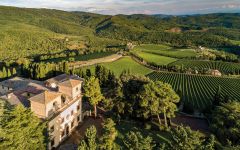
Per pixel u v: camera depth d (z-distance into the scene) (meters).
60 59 185.88
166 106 62.09
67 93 61.12
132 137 39.31
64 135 57.09
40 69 110.00
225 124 51.72
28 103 56.69
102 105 78.56
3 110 45.16
